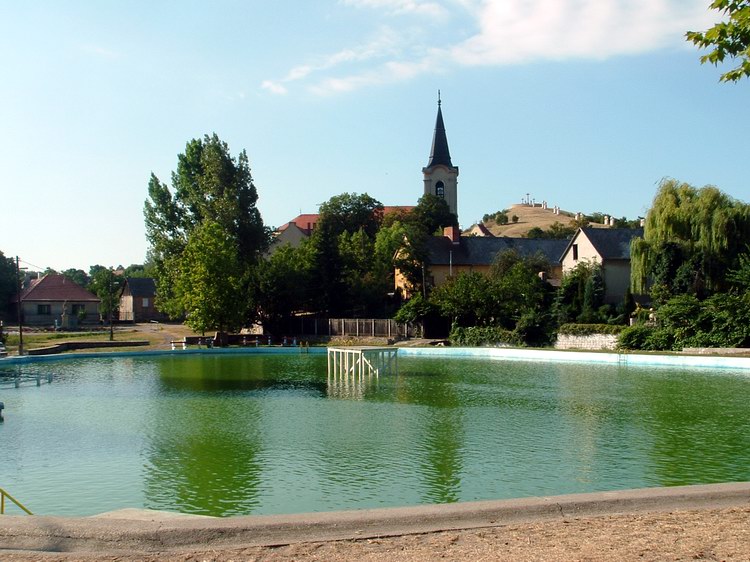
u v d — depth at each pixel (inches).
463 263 3403.1
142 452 817.5
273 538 343.3
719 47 396.8
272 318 2839.6
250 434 924.6
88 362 1991.9
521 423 1000.2
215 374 1692.9
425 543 332.8
